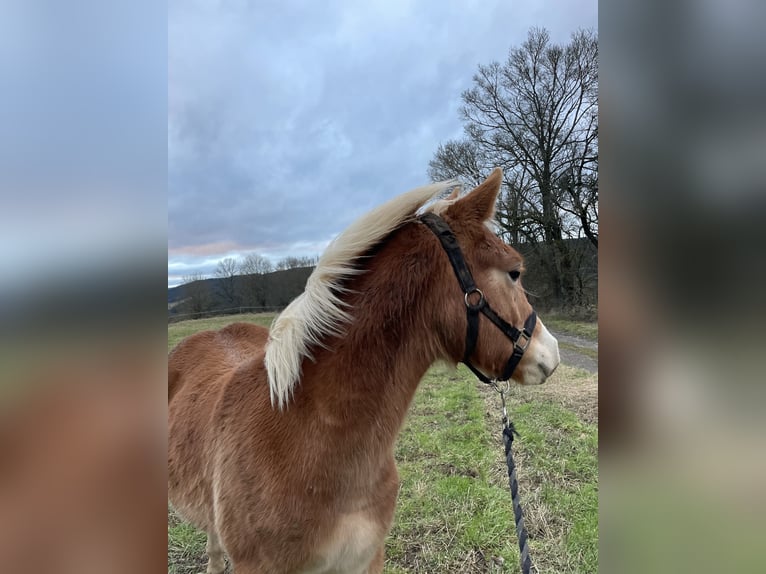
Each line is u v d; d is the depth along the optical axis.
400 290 1.63
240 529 1.61
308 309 1.62
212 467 1.83
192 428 2.09
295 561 1.56
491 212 1.75
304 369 1.61
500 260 1.70
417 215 1.77
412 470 4.10
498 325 1.68
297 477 1.53
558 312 16.02
